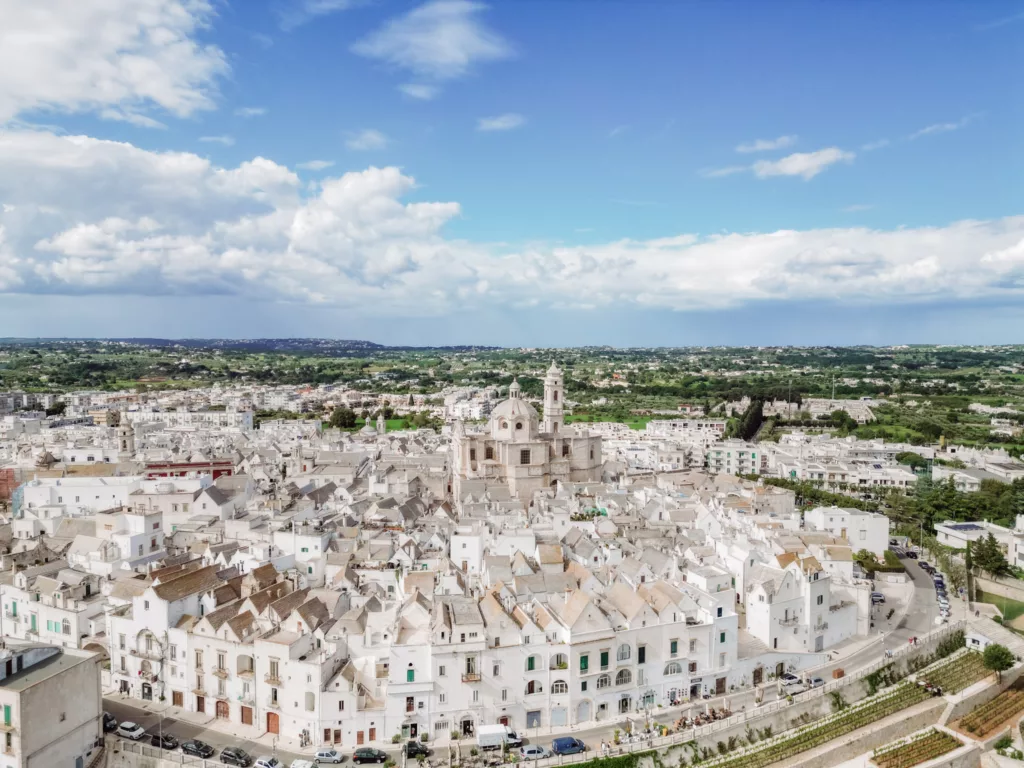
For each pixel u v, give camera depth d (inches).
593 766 4869.6
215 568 6412.4
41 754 4603.8
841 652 6732.3
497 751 5007.4
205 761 4783.5
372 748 4958.2
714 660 5930.1
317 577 6958.7
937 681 6560.0
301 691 5108.3
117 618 5792.3
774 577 6663.4
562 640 5442.9
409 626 5447.8
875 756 5634.8
